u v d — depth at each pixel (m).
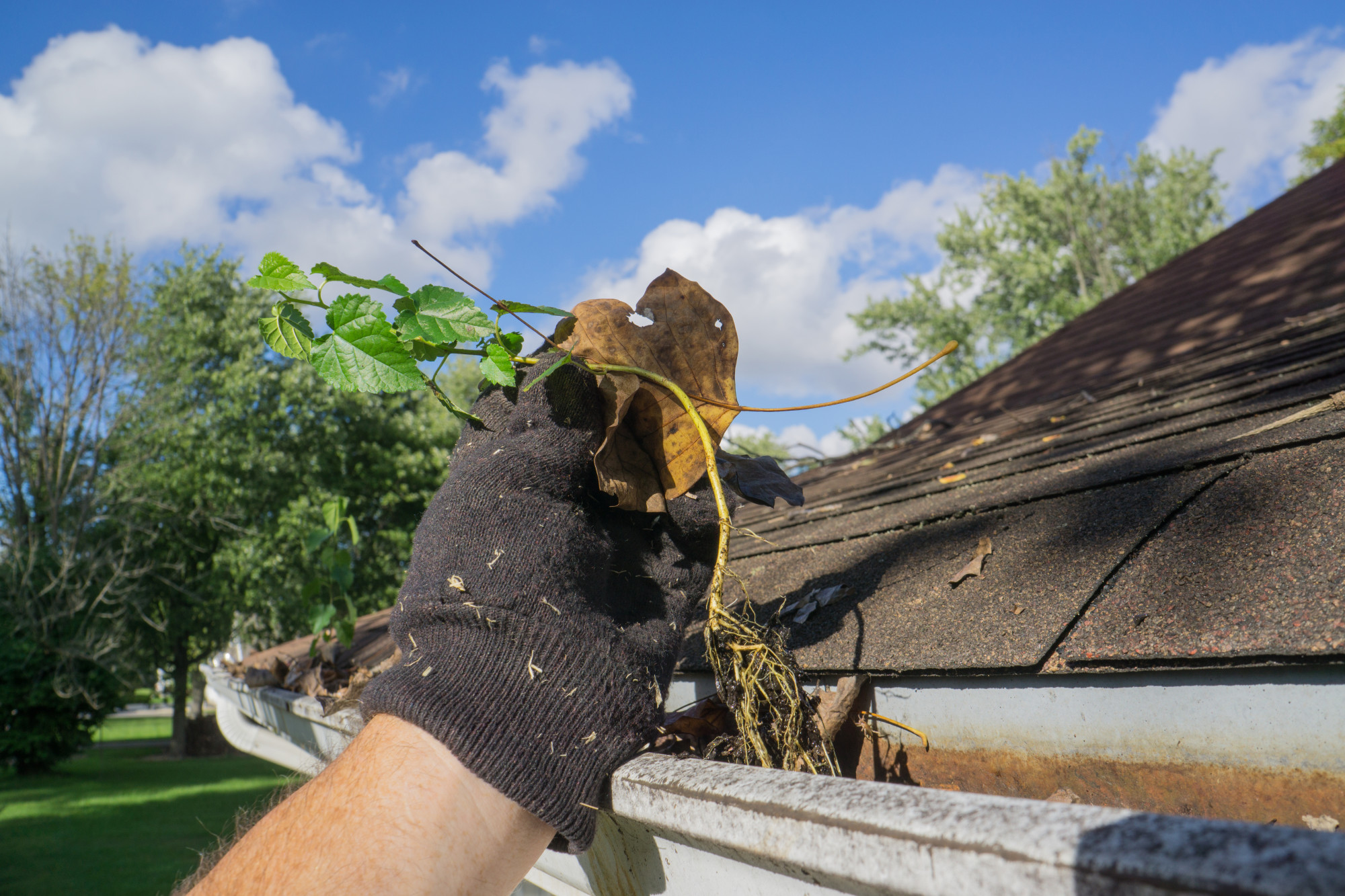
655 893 0.35
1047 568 0.42
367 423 7.71
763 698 0.38
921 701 0.39
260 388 6.97
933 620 0.42
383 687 0.29
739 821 0.26
